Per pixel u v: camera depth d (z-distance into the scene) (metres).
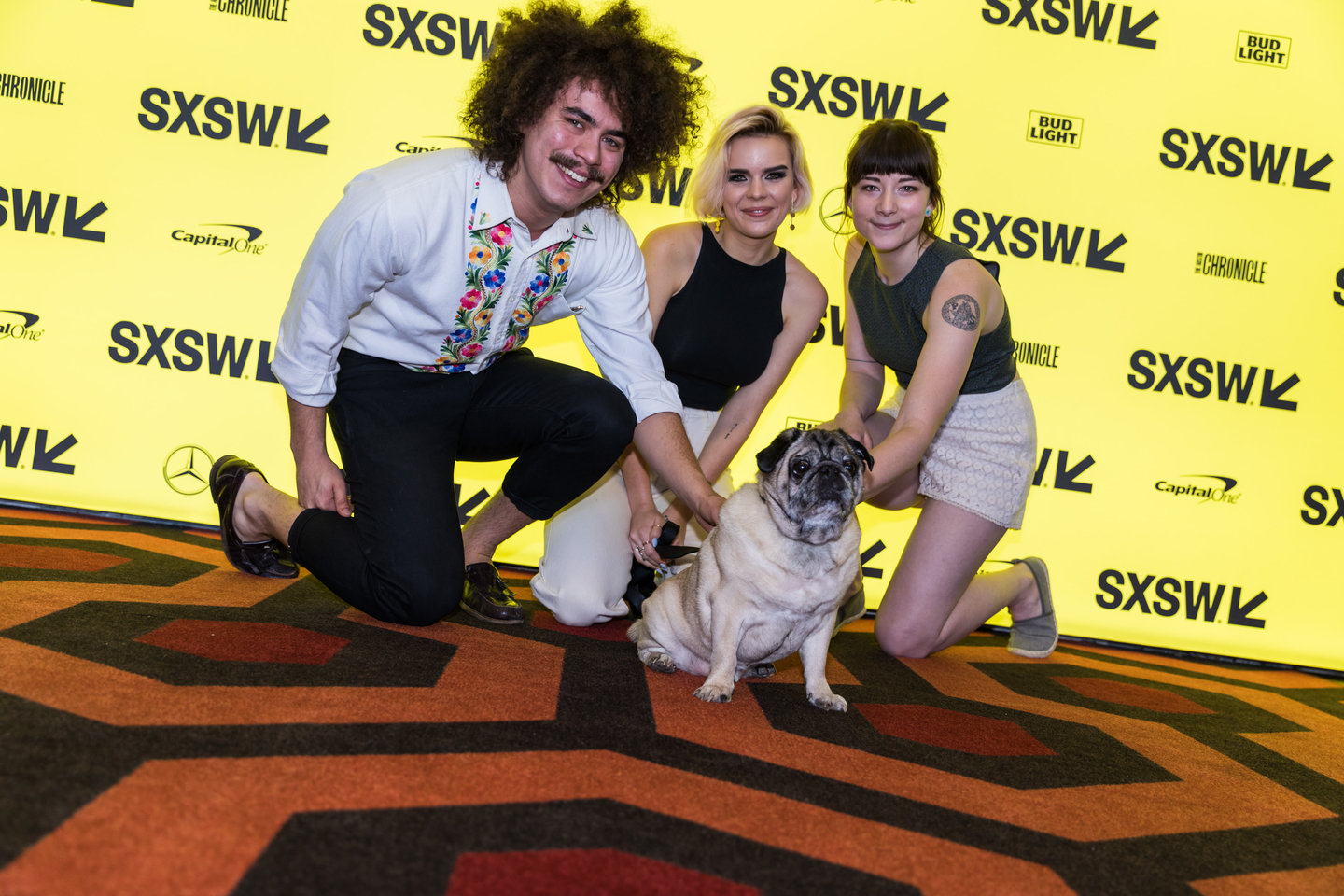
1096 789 1.95
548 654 2.48
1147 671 3.78
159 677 1.77
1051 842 1.59
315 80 4.11
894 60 4.31
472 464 4.28
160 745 1.43
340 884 1.09
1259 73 4.39
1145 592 4.37
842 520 2.17
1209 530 4.39
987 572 3.99
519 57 2.17
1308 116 4.40
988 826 1.63
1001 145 4.34
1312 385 4.40
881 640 3.34
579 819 1.38
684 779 1.62
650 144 2.43
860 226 2.89
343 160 4.15
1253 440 4.40
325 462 2.47
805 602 2.24
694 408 3.32
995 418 3.17
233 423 4.10
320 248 2.20
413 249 2.19
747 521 2.28
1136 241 4.38
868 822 1.55
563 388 2.60
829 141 4.33
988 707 2.63
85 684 1.67
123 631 2.07
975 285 2.77
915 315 2.94
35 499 3.97
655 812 1.45
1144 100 4.36
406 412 2.49
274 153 4.10
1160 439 4.38
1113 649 4.30
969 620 3.40
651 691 2.24
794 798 1.61
